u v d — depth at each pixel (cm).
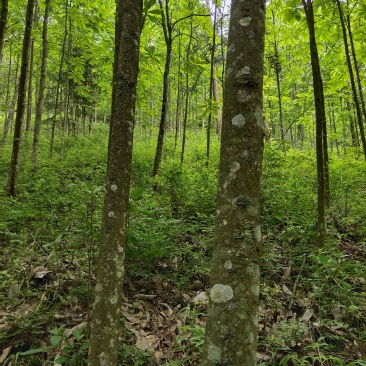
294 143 2250
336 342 303
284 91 1445
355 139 1461
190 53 1098
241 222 156
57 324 303
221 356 143
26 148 1259
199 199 581
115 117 239
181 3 859
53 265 384
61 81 1295
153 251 387
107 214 229
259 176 165
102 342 213
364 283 383
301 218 527
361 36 641
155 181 660
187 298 370
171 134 2078
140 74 670
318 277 372
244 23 172
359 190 736
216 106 725
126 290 379
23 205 518
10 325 289
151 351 282
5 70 2095
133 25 246
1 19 576
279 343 281
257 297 154
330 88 798
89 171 793
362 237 543
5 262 391
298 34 652
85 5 841
